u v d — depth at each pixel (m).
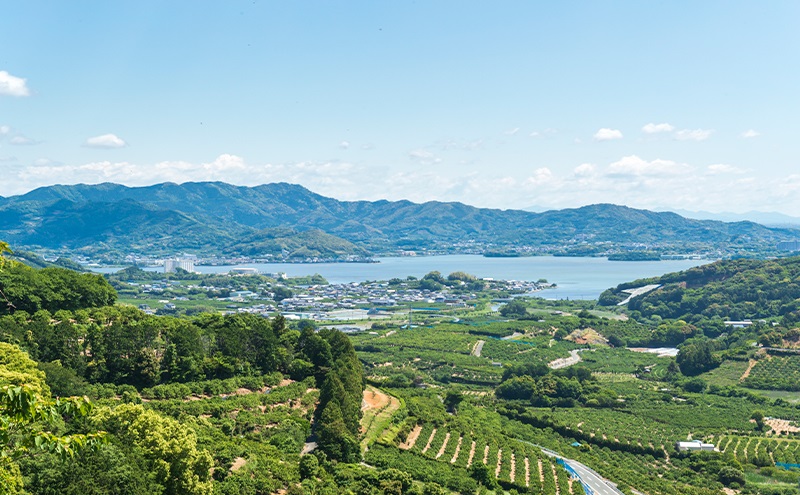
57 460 120.19
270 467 186.62
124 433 150.12
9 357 187.00
